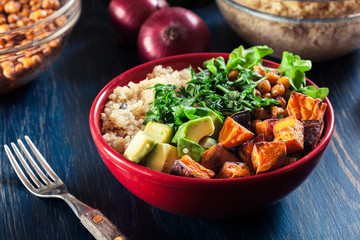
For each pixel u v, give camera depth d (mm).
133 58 772
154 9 759
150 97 591
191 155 525
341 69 730
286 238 538
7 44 651
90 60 771
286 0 665
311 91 574
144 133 525
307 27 675
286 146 516
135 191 531
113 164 525
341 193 575
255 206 516
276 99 577
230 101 564
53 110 693
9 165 623
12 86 696
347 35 683
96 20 855
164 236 544
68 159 627
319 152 514
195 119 535
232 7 714
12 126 672
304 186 583
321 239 535
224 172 508
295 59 607
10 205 578
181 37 718
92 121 556
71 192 588
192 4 837
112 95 593
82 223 541
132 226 553
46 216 565
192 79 585
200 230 548
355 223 547
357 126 646
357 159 608
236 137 524
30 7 729
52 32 679
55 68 759
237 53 614
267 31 697
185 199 507
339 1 658
